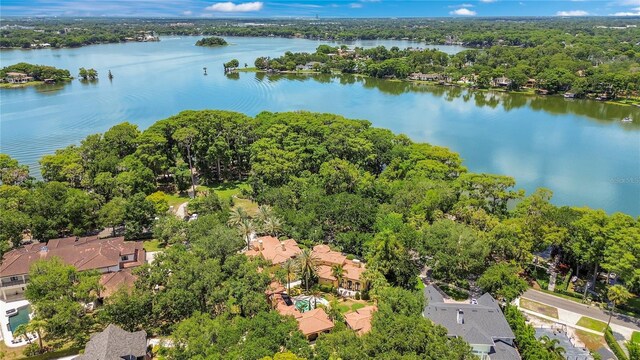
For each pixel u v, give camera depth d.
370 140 150.75
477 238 87.44
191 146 143.38
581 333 76.31
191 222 105.62
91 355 62.62
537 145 183.25
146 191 124.31
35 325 66.69
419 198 107.00
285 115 165.38
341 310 81.81
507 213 107.81
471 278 91.88
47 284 72.06
